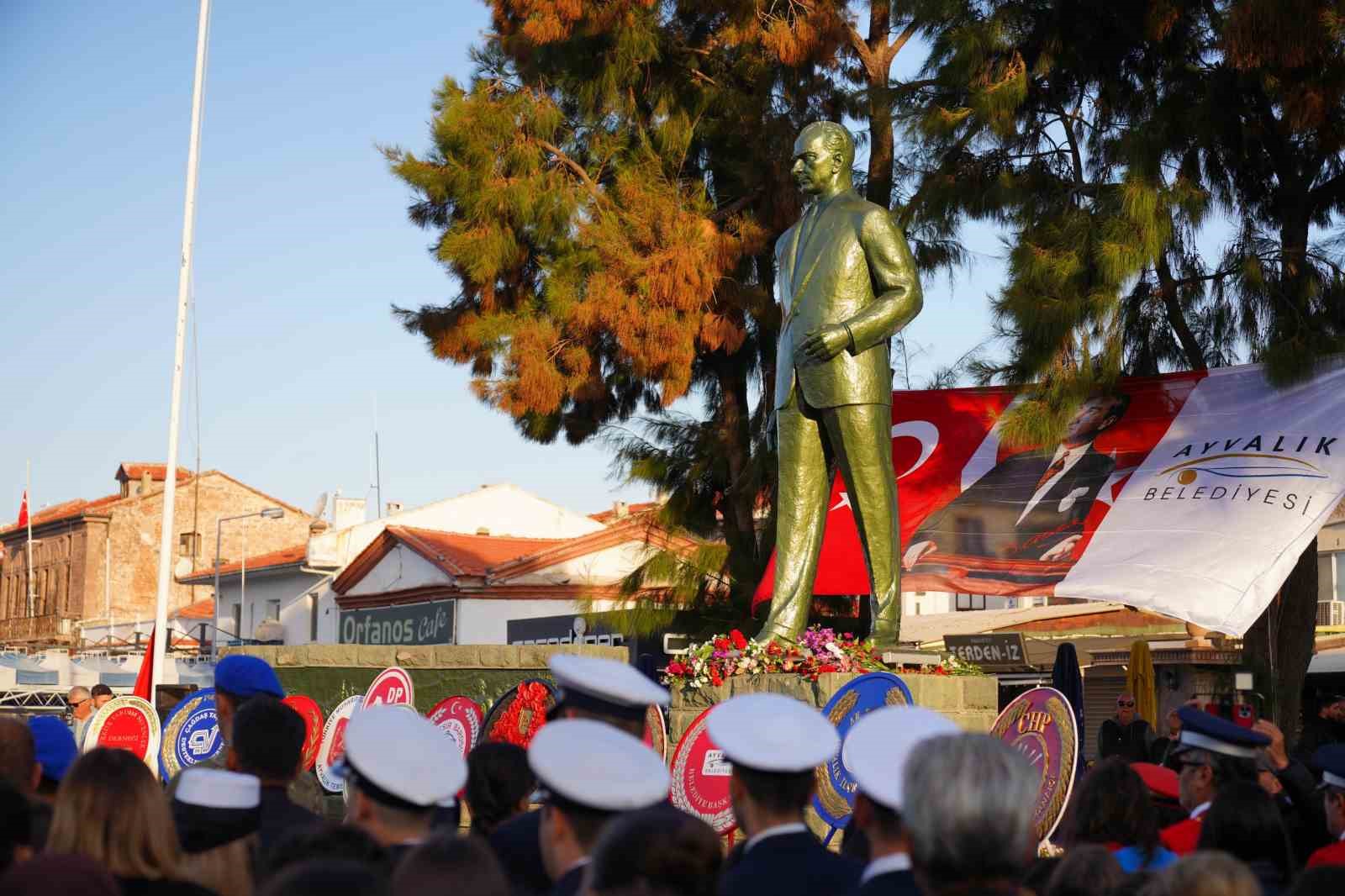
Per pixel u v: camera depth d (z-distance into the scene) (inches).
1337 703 380.8
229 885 183.0
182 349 698.2
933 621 936.9
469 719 481.7
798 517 484.7
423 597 1528.1
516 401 758.5
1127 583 563.5
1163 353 735.7
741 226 783.7
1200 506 591.8
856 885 169.2
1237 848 214.1
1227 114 661.3
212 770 187.5
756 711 178.4
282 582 1945.1
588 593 810.2
